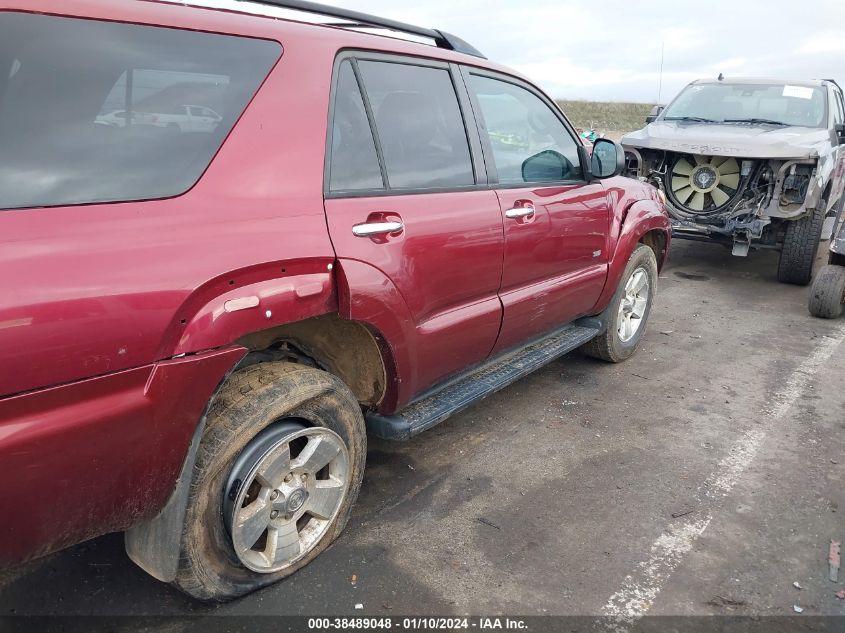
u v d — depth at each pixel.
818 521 2.85
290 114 2.17
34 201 1.60
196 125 1.95
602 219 3.91
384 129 2.59
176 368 1.76
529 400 4.01
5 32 1.61
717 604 2.34
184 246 1.79
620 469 3.24
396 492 3.00
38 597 2.29
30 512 1.57
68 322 1.54
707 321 5.66
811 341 5.19
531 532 2.72
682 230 6.80
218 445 1.99
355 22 2.66
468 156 2.99
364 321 2.33
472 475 3.15
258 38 2.15
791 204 6.27
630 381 4.34
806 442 3.55
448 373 2.99
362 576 2.43
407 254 2.51
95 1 1.80
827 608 2.34
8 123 1.60
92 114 1.74
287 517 2.31
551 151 3.64
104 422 1.64
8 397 1.47
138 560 2.05
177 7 2.00
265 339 2.43
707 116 7.60
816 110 7.26
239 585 2.21
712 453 3.41
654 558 2.58
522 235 3.16
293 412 2.21
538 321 3.52
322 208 2.22
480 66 3.20
